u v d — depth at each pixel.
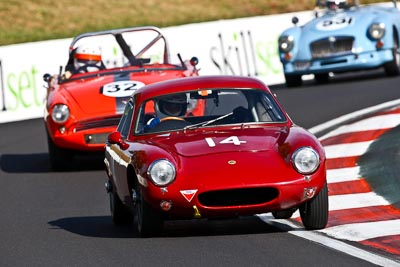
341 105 59.62
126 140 31.72
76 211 36.94
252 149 28.84
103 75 49.97
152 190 28.02
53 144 47.19
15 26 106.94
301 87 71.88
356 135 48.41
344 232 29.09
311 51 69.38
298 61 69.94
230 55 77.88
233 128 30.97
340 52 68.38
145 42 63.31
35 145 58.00
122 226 33.12
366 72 78.94
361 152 43.78
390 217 31.14
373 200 34.38
